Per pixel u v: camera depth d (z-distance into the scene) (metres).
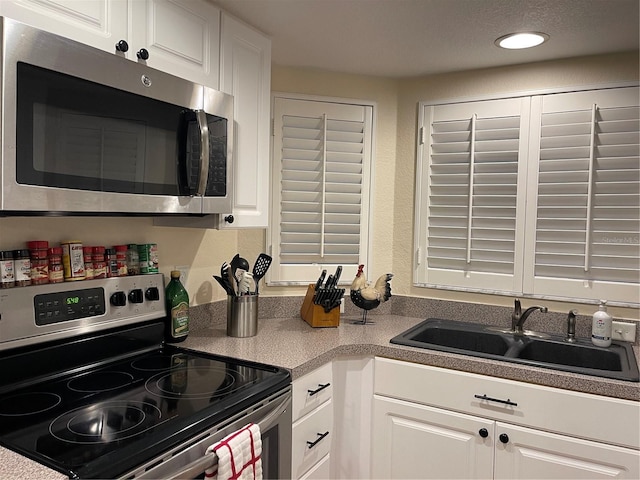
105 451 1.06
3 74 1.06
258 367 1.67
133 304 1.76
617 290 2.15
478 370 1.86
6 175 1.07
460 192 2.50
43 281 1.49
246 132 1.94
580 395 1.69
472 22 1.86
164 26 1.53
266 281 2.51
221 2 1.74
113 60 1.31
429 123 2.55
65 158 1.20
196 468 1.15
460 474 1.89
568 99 2.23
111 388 1.46
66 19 1.24
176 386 1.48
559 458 1.73
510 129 2.36
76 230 1.63
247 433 1.30
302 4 1.74
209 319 2.22
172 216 1.86
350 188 2.60
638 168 2.11
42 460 1.01
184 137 1.54
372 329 2.30
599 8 1.71
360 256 2.63
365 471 2.08
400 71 2.49
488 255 2.42
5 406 1.31
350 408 2.06
